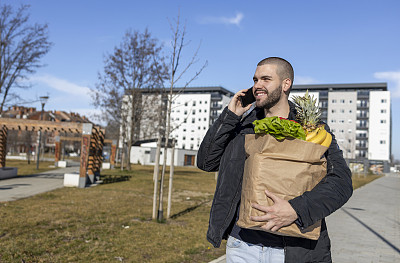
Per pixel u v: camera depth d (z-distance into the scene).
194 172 40.56
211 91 96.62
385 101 82.12
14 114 71.00
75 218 8.23
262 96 2.07
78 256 5.27
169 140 9.04
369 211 13.06
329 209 1.66
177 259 5.43
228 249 2.11
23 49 21.09
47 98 23.86
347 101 84.31
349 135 83.31
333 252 6.55
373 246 7.16
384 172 80.50
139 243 6.27
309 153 1.69
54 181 19.42
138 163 64.31
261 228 1.69
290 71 2.10
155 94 29.84
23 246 5.59
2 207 9.32
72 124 18.23
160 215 8.54
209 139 2.23
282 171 1.69
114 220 8.27
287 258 1.83
